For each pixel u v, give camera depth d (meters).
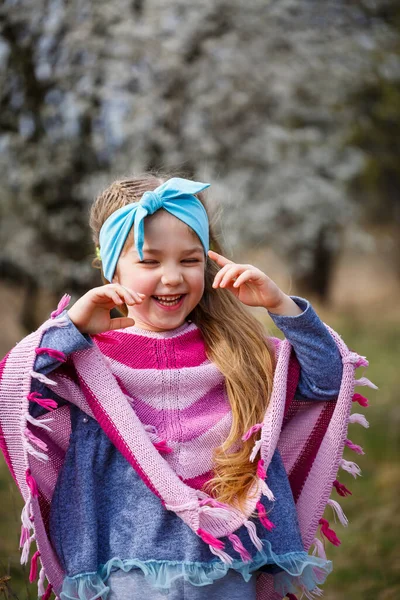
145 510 2.19
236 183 7.51
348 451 5.69
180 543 2.16
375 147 9.16
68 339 2.19
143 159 7.06
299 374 2.40
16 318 8.55
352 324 12.11
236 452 2.28
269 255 9.51
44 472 2.32
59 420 2.34
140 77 7.14
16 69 6.50
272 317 2.33
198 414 2.29
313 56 7.89
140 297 2.16
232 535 2.16
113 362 2.30
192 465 2.23
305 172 8.10
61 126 6.77
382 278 19.64
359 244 9.55
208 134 7.54
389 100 8.38
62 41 6.70
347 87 8.33
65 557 2.21
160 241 2.23
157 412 2.28
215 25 7.45
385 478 5.02
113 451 2.26
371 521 4.35
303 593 2.40
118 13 6.84
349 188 9.76
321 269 15.92
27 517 2.14
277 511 2.28
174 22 7.31
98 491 2.24
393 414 6.39
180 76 7.28
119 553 2.16
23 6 6.38
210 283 2.49
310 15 8.12
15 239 7.08
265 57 7.70
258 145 7.76
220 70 7.44
